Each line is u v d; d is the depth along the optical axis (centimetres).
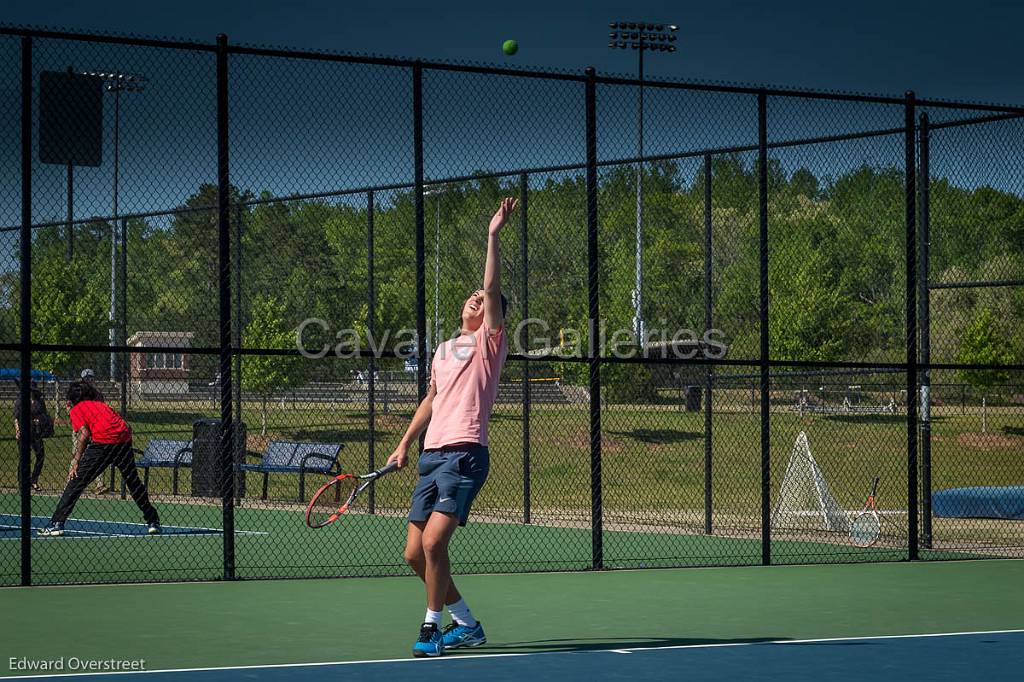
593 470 2495
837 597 2152
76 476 3038
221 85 2284
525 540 3166
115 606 1997
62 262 5216
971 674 1475
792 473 3378
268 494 4459
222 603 2041
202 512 3784
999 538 3206
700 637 1753
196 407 6066
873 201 6256
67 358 5819
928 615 1964
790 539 3166
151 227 4959
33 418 4444
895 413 6625
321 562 2689
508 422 5891
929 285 2980
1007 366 2747
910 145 2734
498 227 1634
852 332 6750
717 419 6356
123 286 4378
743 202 5303
